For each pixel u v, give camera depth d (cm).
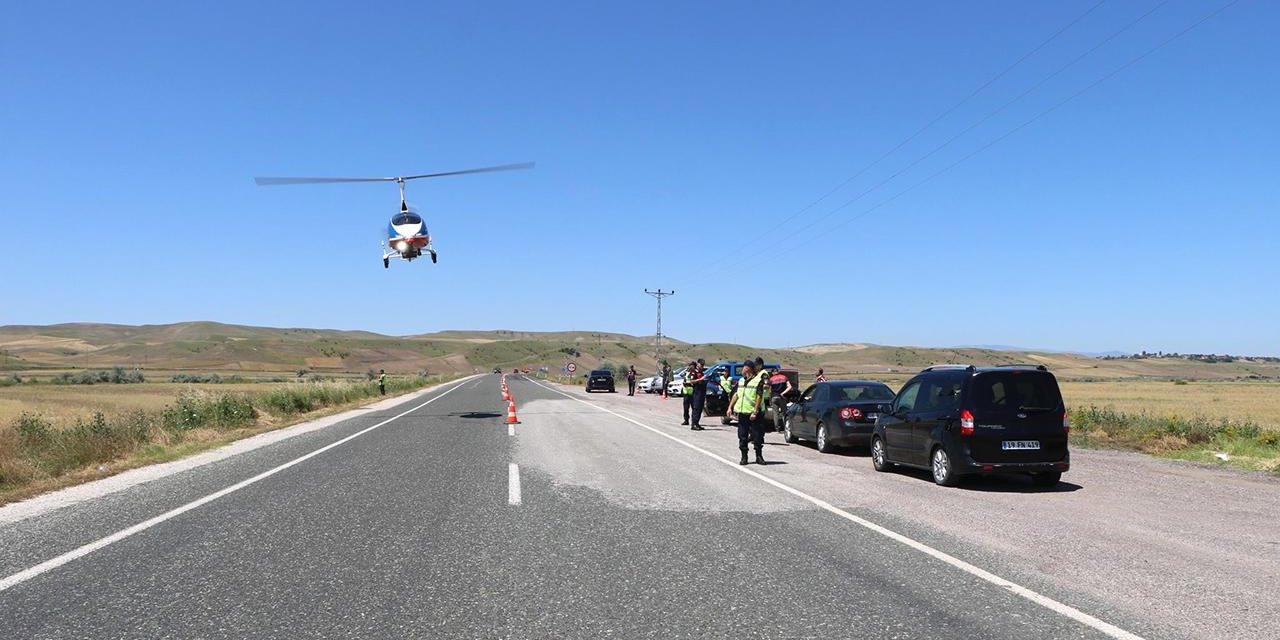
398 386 5078
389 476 1092
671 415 2583
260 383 8344
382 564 598
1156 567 598
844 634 440
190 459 1301
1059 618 471
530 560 613
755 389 1259
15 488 978
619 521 775
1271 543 688
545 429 1914
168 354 17650
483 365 19712
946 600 507
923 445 1105
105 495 925
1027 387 1040
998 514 830
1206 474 1181
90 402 4131
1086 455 1462
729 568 590
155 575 563
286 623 457
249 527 737
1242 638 438
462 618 468
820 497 936
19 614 473
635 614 477
